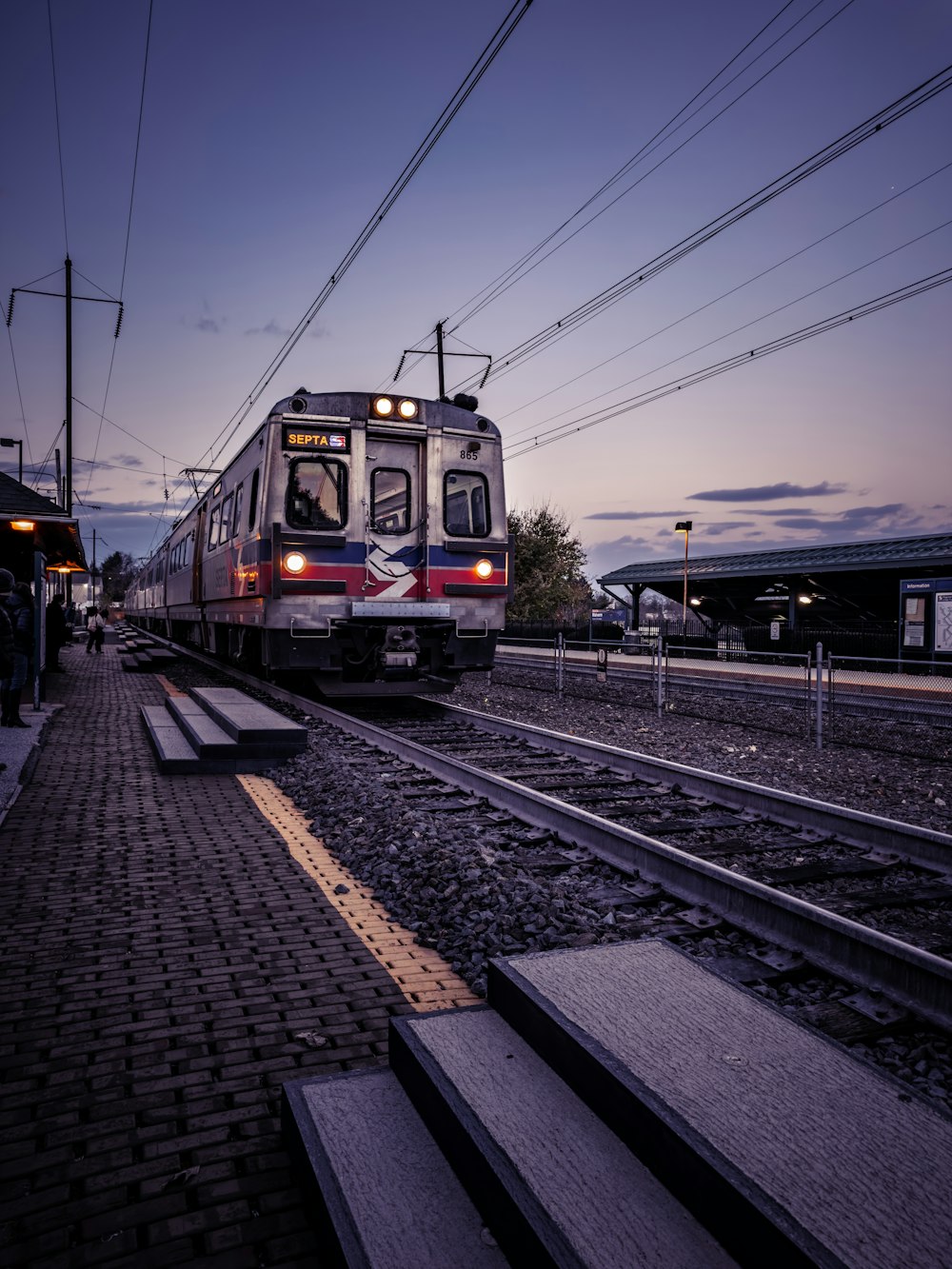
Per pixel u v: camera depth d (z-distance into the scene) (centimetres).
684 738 1099
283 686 1386
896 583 2577
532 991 244
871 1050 309
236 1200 221
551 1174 181
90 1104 261
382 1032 306
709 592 3198
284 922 411
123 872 480
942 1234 149
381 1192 198
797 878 500
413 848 502
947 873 508
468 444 1121
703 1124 179
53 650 1725
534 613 3916
